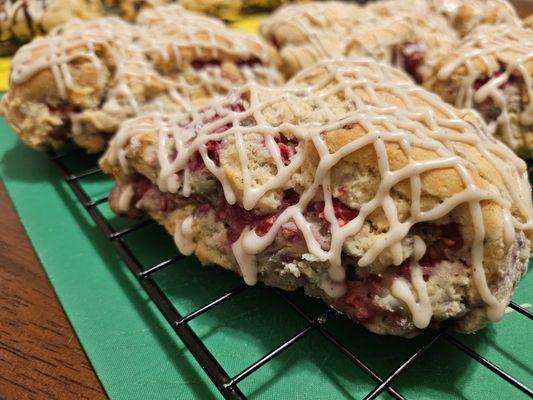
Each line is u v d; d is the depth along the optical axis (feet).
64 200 0.53
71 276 0.43
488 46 0.54
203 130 0.39
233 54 0.62
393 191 0.33
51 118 0.54
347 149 0.33
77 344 0.37
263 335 0.37
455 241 0.32
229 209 0.38
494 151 0.37
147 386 0.34
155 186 0.42
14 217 0.51
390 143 0.33
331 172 0.34
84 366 0.36
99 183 0.55
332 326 0.37
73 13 0.84
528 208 0.35
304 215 0.35
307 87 0.42
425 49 0.66
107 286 0.42
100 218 0.45
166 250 0.46
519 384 0.30
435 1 0.74
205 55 0.61
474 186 0.31
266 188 0.35
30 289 0.42
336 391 0.33
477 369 0.34
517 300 0.39
